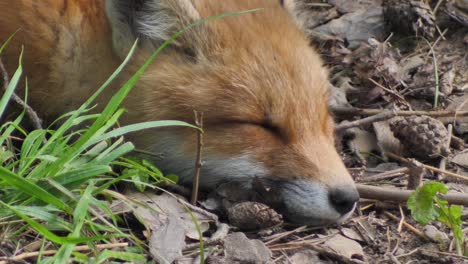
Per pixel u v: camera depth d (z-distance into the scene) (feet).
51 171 30.99
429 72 49.29
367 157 43.78
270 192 35.70
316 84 37.60
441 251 35.29
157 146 36.70
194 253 32.24
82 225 29.96
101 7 37.37
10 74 37.96
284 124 36.17
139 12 36.29
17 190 30.99
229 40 36.78
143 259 29.94
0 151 32.94
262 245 33.32
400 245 35.88
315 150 36.19
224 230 33.88
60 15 37.11
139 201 33.88
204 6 37.32
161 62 36.68
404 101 47.03
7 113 37.91
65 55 37.22
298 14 45.19
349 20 54.85
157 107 36.29
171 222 33.19
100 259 28.71
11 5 37.32
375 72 48.47
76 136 38.09
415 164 39.17
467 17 53.31
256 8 38.50
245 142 35.86
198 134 33.99
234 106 35.83
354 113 46.32
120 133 31.94
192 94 36.06
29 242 31.24
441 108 46.98
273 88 36.27
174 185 36.37
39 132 33.17
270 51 37.04
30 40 37.32
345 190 35.19
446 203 35.50
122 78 36.73
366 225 37.11
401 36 53.62
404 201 38.17
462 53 51.55
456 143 44.04
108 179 34.42
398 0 53.72
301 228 36.04
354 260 33.86
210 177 36.58
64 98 37.81
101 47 36.88
